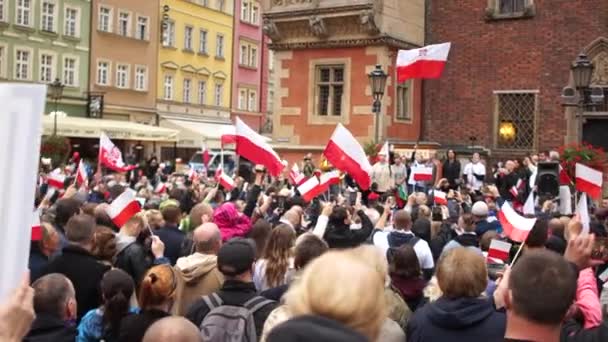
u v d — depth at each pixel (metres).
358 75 23.23
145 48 46.19
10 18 38.28
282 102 24.83
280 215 11.02
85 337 5.15
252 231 7.18
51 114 37.28
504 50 23.72
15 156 2.64
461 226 9.09
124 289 4.98
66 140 29.53
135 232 7.17
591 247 3.95
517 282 3.00
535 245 6.18
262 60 58.53
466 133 24.39
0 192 2.63
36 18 39.66
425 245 7.79
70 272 5.88
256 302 4.86
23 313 2.30
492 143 23.95
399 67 16.08
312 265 2.27
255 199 10.84
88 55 42.38
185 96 50.19
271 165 11.30
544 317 2.93
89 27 42.44
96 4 42.72
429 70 15.80
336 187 16.56
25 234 2.63
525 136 23.48
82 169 14.13
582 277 4.10
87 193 13.72
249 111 57.03
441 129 24.83
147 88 46.38
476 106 24.20
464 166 23.59
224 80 54.00
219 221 8.19
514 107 23.64
